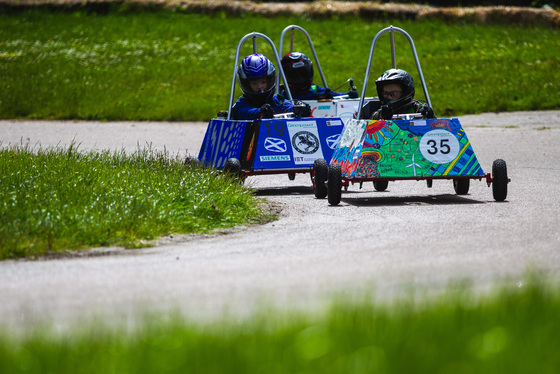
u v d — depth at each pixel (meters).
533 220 24.66
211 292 15.86
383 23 129.25
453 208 28.31
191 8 142.00
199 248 21.33
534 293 13.42
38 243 20.84
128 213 24.02
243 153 35.44
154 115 83.06
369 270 17.70
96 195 26.52
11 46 120.88
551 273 16.88
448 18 129.00
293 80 43.97
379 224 24.94
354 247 20.83
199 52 116.12
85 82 98.19
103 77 101.31
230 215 26.22
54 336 12.43
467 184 32.84
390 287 15.78
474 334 11.55
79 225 22.36
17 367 10.75
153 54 115.00
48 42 123.94
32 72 103.31
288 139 35.81
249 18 136.00
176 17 138.88
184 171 32.34
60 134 68.25
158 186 28.66
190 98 90.44
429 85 90.00
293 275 17.38
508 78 91.25
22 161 34.66
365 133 30.77
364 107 40.44
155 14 140.75
